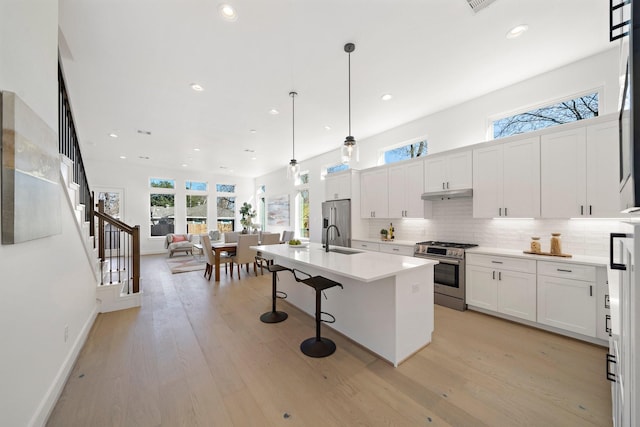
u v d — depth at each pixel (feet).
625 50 2.55
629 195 2.19
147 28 7.42
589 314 7.94
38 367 5.17
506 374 6.51
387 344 7.09
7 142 4.22
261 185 33.17
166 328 9.33
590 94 9.32
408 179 14.14
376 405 5.50
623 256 2.90
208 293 13.58
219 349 7.83
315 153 22.12
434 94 11.68
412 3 6.76
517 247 10.87
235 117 13.97
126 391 5.96
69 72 9.54
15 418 4.35
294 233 25.70
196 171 30.07
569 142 8.77
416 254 12.59
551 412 5.26
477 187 11.16
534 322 9.07
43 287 5.55
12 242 4.23
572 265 8.22
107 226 25.30
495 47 8.54
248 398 5.73
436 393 5.85
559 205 8.96
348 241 16.83
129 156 22.79
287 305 11.71
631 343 2.33
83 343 8.13
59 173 6.34
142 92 11.09
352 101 12.26
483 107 11.82
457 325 9.38
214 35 7.77
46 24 5.77
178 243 25.89
